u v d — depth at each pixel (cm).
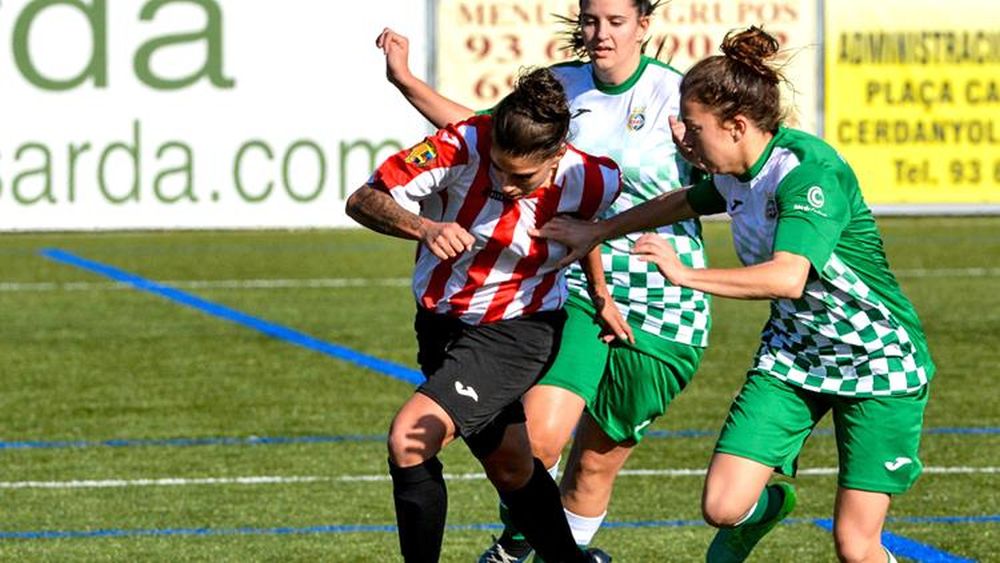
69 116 6166
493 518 2358
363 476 2641
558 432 1908
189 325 4312
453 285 1778
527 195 1734
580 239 1752
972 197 6519
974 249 5834
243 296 4847
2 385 3491
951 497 2466
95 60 6166
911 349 1703
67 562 2116
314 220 6328
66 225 6200
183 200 6259
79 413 3184
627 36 2036
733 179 1688
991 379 3516
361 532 2272
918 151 6475
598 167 1773
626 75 2053
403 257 5806
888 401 1700
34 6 6119
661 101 2047
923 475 2620
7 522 2334
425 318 1809
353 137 6297
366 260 5709
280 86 6259
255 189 6288
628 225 1777
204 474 2655
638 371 1992
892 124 6462
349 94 6294
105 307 4631
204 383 3509
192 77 6219
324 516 2369
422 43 6297
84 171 6194
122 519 2353
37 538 2242
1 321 4381
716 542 1897
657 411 2020
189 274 5322
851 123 6438
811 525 2311
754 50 1641
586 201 1772
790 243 1553
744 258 1723
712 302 4844
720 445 1720
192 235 6462
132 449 2853
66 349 3950
